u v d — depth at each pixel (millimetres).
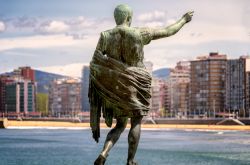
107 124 12273
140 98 11883
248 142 142875
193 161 81250
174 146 122812
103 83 11844
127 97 11742
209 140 153375
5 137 170125
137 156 89625
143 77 11797
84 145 125812
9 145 127500
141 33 11883
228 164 76812
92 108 12219
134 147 12109
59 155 92688
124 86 11695
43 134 197875
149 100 12000
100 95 12008
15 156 90938
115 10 12109
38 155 93312
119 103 11812
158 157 87625
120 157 78875
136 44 11758
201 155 93812
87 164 73688
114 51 11867
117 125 12297
